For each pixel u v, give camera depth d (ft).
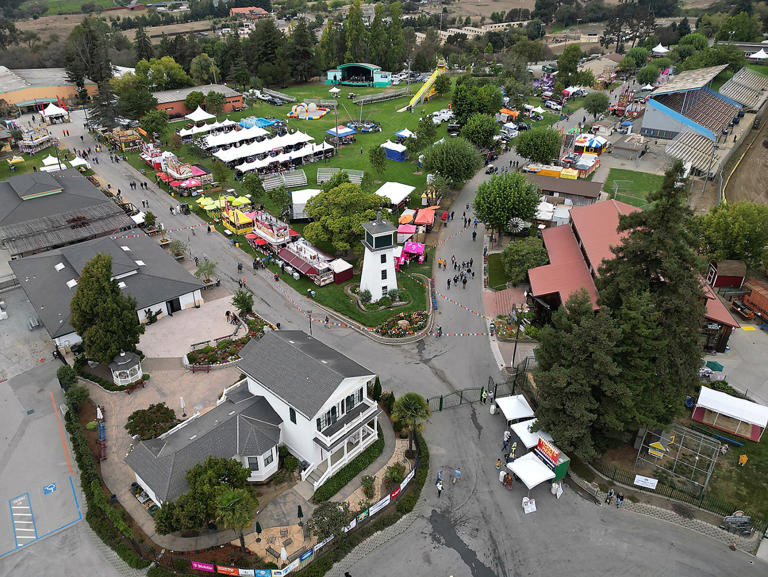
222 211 365.40
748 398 210.38
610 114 608.60
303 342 200.64
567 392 177.17
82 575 148.77
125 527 154.81
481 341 249.96
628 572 150.71
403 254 318.65
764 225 277.64
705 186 416.67
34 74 634.02
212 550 153.17
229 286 290.35
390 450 190.49
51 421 201.46
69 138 503.20
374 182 424.05
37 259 281.13
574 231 302.25
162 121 499.92
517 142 483.92
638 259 188.75
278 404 180.86
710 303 239.09
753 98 625.00
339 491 173.47
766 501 171.53
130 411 204.03
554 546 158.20
